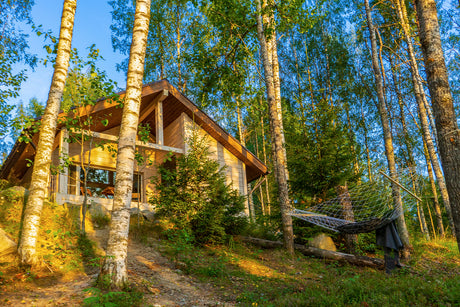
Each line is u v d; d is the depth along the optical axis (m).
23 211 8.72
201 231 10.14
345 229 8.43
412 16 17.77
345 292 5.85
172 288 6.61
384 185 8.56
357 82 23.23
